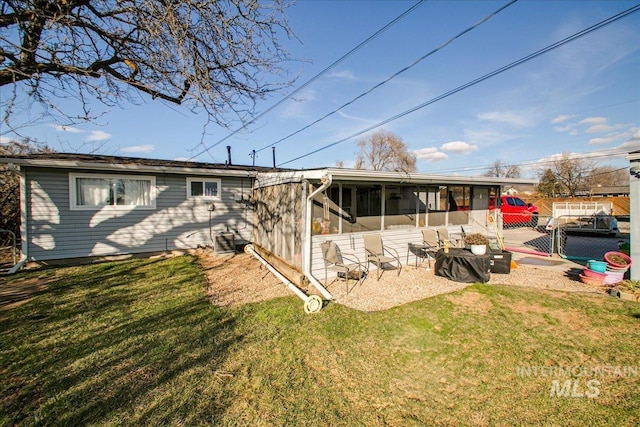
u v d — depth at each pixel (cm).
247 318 430
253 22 430
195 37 420
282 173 709
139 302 493
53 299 506
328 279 619
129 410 244
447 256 621
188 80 417
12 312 448
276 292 555
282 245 718
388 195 711
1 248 938
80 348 342
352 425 234
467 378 296
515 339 364
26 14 357
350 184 653
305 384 284
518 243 1098
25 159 665
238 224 1003
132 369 301
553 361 321
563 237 1024
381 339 369
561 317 419
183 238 916
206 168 906
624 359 321
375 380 293
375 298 512
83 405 249
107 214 806
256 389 275
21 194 711
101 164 742
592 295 505
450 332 382
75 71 396
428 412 251
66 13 365
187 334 379
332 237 630
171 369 302
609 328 386
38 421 231
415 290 551
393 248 721
